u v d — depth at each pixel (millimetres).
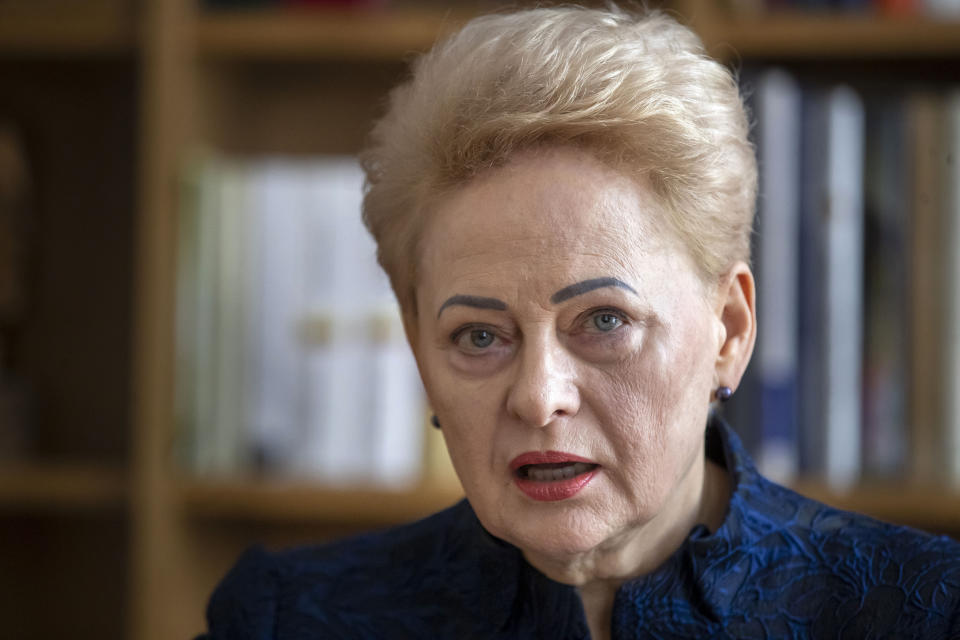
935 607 1954
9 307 4832
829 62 4203
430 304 1949
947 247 3779
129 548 4023
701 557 2049
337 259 4031
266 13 4129
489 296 1826
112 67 4922
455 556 2324
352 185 4027
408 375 4004
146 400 3945
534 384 1810
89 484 4094
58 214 4953
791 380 3779
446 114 1849
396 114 2090
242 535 4707
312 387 4020
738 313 2033
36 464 4453
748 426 3789
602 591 2143
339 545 2500
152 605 3910
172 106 4008
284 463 4016
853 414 3783
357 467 4004
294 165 4625
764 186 3791
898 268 3795
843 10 3910
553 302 1804
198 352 3996
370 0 4191
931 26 3783
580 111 1764
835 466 3760
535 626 2145
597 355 1838
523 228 1800
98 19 4203
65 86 4934
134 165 4922
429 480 3967
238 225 4031
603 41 1844
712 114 1895
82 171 4949
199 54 4176
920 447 3773
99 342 4934
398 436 4004
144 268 3971
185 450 3996
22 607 4988
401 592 2326
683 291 1878
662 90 1820
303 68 4871
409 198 1980
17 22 4203
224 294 4016
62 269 4953
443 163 1849
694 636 2021
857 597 2021
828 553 2090
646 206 1829
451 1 4562
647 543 2070
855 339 3783
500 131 1781
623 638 2031
